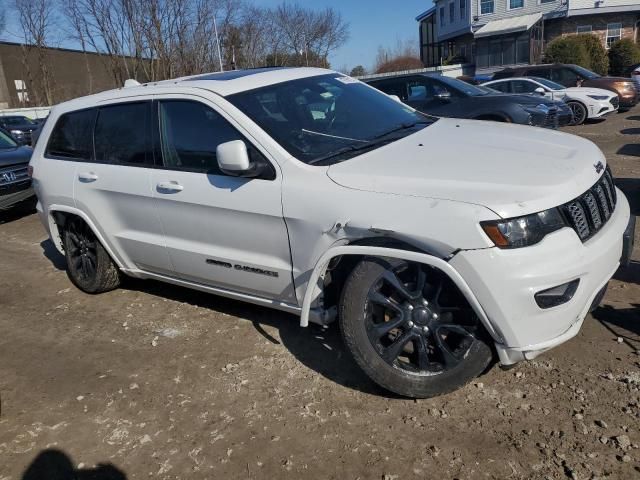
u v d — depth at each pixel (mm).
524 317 2719
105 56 28156
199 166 3795
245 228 3551
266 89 3887
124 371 3822
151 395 3521
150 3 23531
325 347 3824
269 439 3018
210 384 3561
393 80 10492
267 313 4406
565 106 11078
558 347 3496
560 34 34062
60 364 4012
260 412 3244
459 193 2809
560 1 32969
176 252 4023
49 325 4645
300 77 4195
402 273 3020
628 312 3832
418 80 10234
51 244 7059
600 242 2875
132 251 4422
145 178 4062
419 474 2672
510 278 2662
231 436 3078
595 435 2771
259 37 30172
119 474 2904
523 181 2832
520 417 2953
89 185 4504
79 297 5156
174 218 3949
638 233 5156
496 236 2656
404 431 2955
